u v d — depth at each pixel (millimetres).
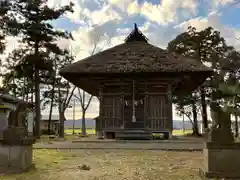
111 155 11375
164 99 19016
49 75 40312
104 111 19312
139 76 18922
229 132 7484
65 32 28125
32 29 25906
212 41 41344
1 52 28141
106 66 18531
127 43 21812
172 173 8102
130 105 19234
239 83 7301
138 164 9438
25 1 25125
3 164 7914
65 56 41438
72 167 8883
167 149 12758
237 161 7371
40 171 8234
